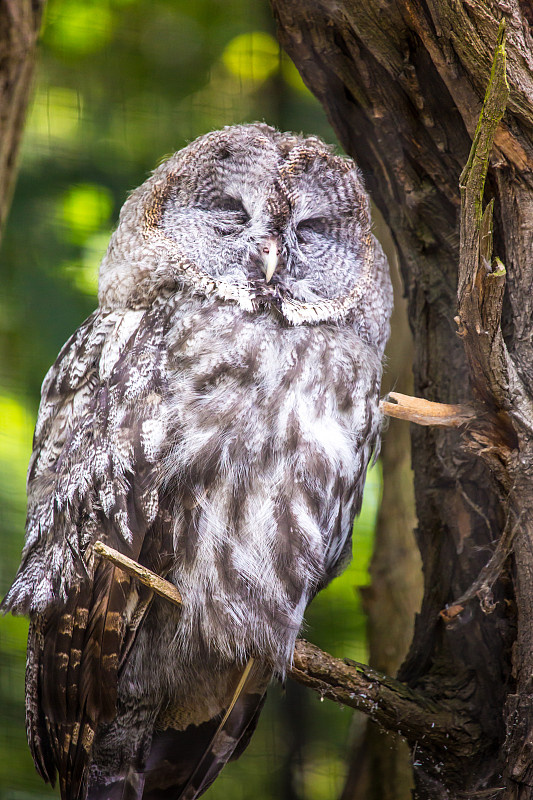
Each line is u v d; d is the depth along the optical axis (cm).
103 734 392
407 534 415
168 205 394
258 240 392
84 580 386
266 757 416
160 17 423
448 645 390
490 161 382
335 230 396
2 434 418
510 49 380
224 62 423
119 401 388
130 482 387
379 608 415
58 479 390
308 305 392
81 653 385
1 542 415
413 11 382
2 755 412
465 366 391
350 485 391
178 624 389
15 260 415
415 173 391
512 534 381
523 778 379
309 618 424
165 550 386
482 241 373
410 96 388
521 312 382
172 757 394
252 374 387
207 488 386
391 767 410
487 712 387
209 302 390
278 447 387
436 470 392
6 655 417
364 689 386
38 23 363
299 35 390
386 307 398
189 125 421
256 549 387
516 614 384
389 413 382
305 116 421
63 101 419
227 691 391
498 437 381
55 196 417
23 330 415
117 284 394
